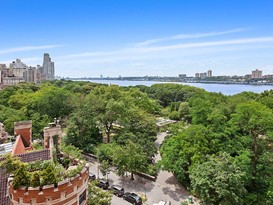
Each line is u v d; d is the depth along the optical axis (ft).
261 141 147.33
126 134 204.13
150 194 141.49
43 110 264.52
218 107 206.49
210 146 149.07
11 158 55.88
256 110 145.38
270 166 138.51
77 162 68.80
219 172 111.45
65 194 54.80
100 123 236.22
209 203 111.86
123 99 278.67
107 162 161.38
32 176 52.49
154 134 228.22
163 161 150.71
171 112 363.56
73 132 210.18
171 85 532.32
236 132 158.71
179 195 140.46
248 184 131.44
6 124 198.70
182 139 155.84
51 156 70.03
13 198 52.49
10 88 394.52
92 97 256.32
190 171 133.39
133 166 154.61
